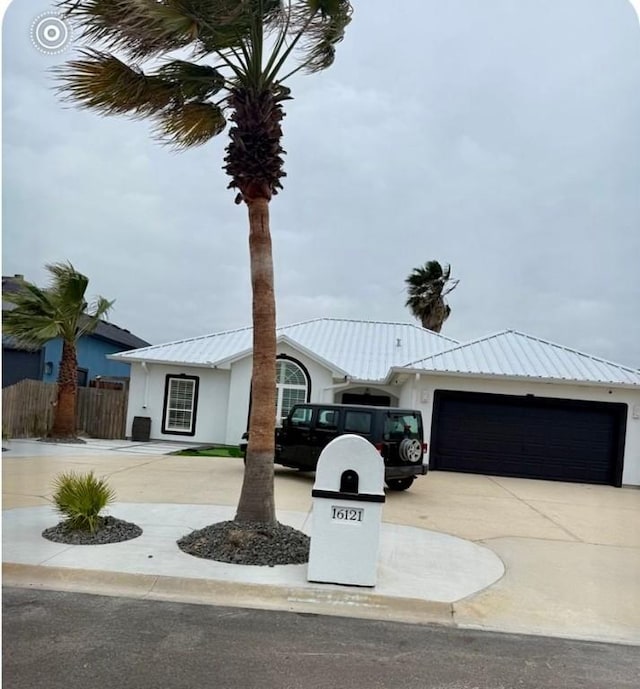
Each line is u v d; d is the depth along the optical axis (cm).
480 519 1073
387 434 1285
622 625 601
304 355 2103
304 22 789
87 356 2700
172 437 2159
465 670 484
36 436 1977
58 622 529
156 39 693
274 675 455
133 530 810
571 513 1193
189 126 858
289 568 689
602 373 1789
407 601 620
